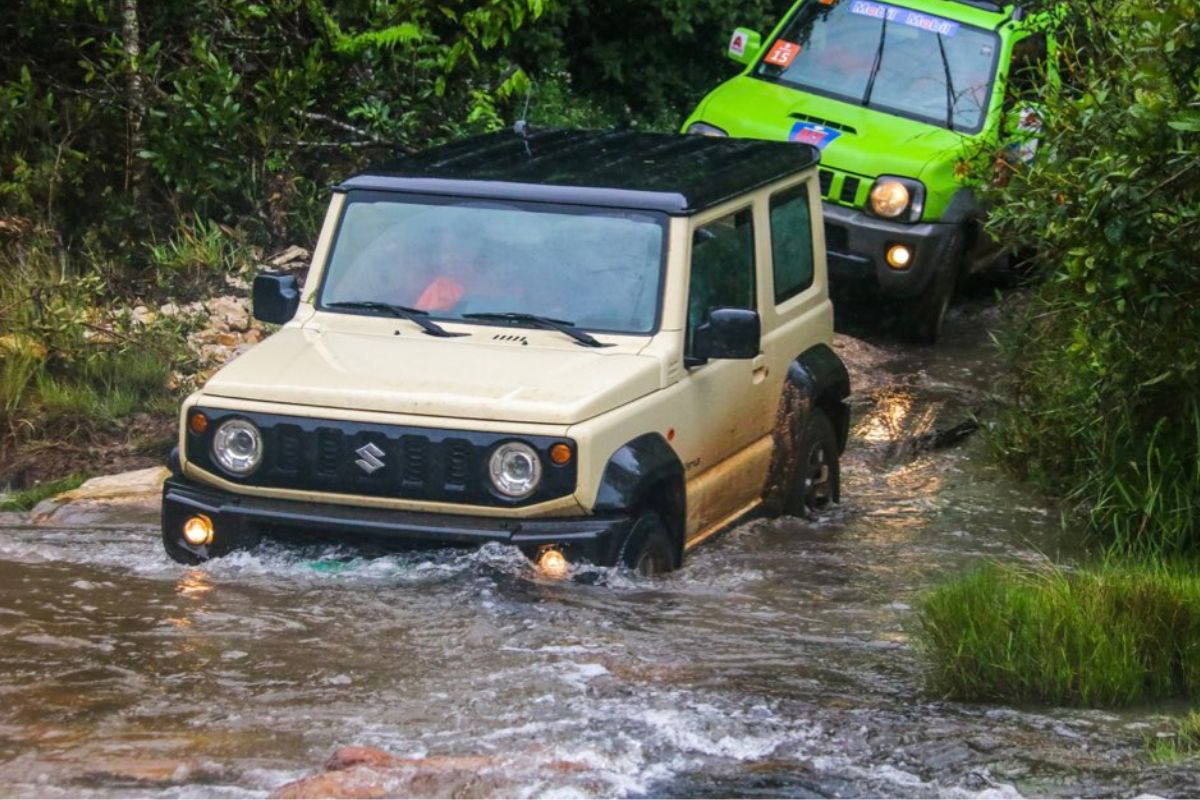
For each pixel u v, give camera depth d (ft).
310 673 21.80
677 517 26.71
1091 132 29.22
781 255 31.63
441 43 51.72
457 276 27.86
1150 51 27.68
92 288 40.55
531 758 18.89
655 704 20.90
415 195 28.60
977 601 22.95
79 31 46.68
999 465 36.88
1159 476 31.24
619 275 27.48
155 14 47.32
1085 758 19.61
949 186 44.04
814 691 21.85
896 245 43.83
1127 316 29.78
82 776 18.33
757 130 45.37
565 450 24.40
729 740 19.81
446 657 22.40
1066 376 34.42
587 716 20.42
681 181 28.91
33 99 44.24
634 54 59.72
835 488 33.86
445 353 26.53
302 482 25.17
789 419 31.42
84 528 29.71
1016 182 32.09
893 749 19.74
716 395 28.45
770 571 28.22
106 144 45.70
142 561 26.58
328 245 28.63
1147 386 31.12
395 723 20.13
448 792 17.72
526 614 23.89
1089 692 21.95
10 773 18.38
